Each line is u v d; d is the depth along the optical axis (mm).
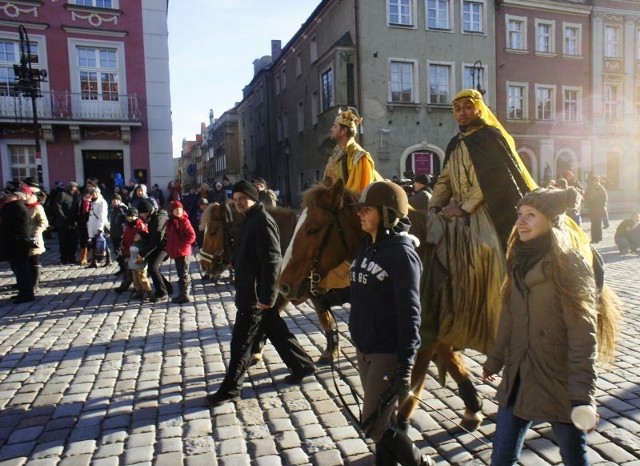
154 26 20953
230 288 9578
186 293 8469
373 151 22969
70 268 12305
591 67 28422
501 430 2504
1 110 19250
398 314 2582
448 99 24484
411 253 2641
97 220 12438
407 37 23422
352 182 4055
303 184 30188
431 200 3660
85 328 6980
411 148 23625
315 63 26609
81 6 20062
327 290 3693
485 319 3197
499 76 26062
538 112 27406
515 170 3262
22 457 3559
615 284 8977
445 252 3199
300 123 30391
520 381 2408
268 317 4688
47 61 19859
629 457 3293
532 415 2352
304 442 3672
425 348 3109
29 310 8117
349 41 22875
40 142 19828
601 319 2617
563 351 2316
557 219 2355
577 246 2604
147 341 6312
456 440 3607
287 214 5496
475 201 3295
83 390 4750
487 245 3152
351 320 2842
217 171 65938
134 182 17469
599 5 28203
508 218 3199
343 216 3395
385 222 2672
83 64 20344
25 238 8648
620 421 3779
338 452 3520
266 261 4199
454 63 24344
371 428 2596
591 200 14711
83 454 3580
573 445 2361
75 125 19953
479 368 5031
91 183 12664
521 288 2412
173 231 8391
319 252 3400
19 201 8656
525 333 2393
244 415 4133
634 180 30203
